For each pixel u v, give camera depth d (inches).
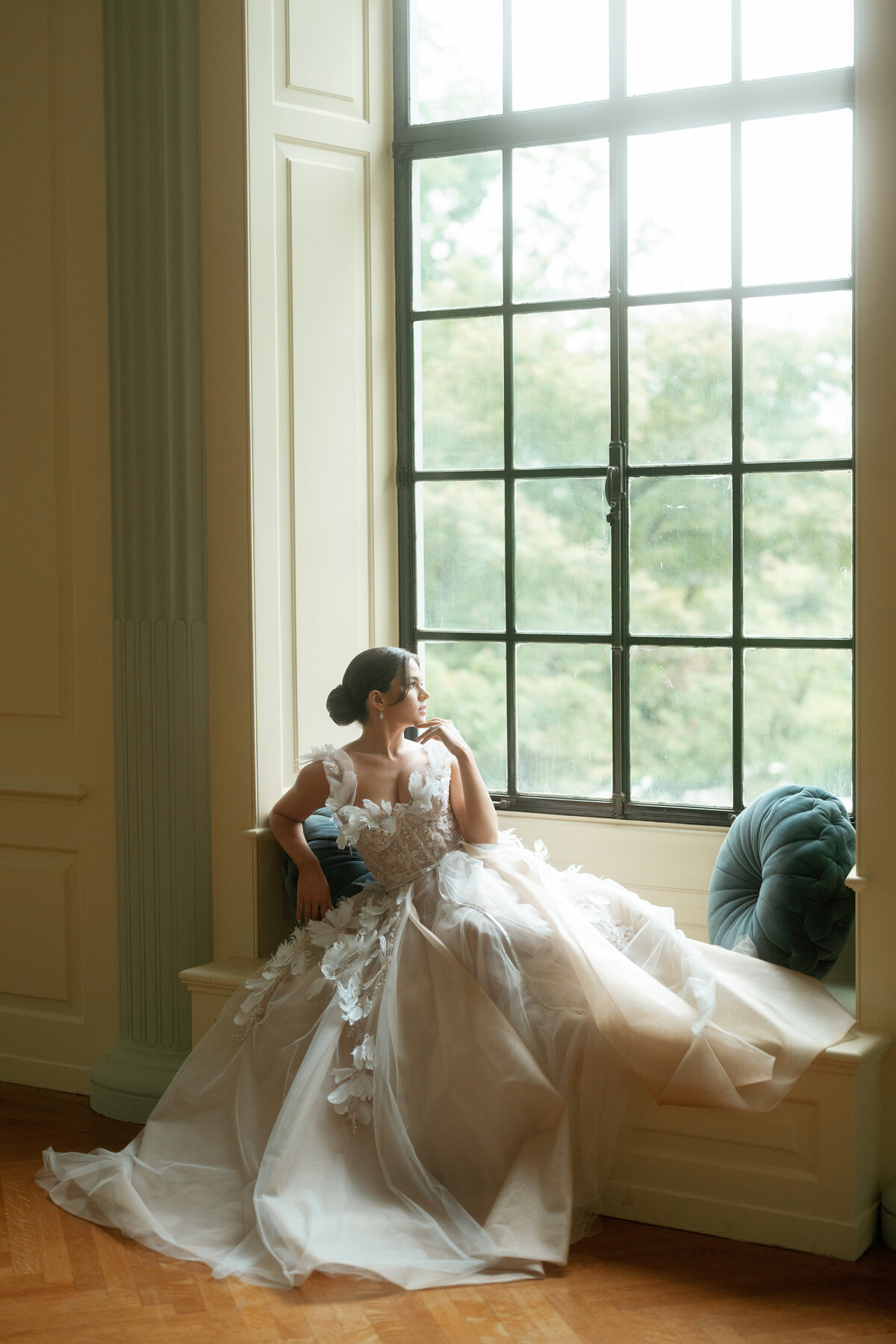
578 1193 113.0
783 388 138.9
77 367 147.6
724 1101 107.3
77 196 146.6
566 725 150.5
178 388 139.9
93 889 150.3
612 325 145.1
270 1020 124.0
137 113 140.4
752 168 138.8
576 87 146.5
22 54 148.6
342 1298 101.0
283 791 143.3
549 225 148.0
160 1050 143.6
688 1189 114.3
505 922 120.1
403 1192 111.6
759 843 125.6
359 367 150.3
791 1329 97.0
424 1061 116.7
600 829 146.9
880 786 114.1
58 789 149.9
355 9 148.3
